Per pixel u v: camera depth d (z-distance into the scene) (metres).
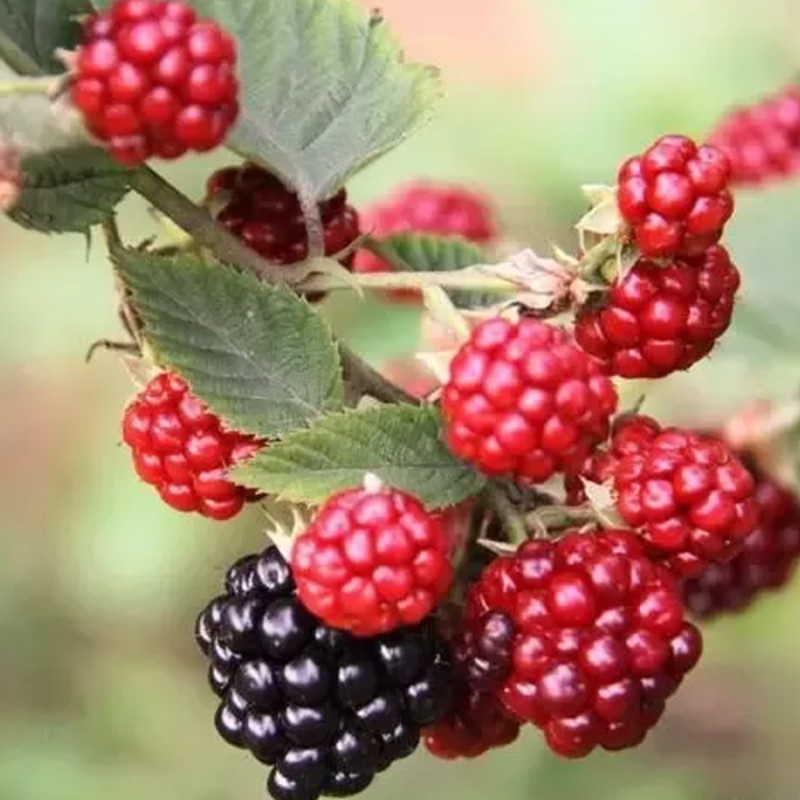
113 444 0.59
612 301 0.27
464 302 0.28
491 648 0.26
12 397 0.64
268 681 0.27
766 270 0.34
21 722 0.58
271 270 0.27
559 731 0.26
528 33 0.61
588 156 0.53
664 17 0.53
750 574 0.33
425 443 0.26
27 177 0.26
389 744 0.27
